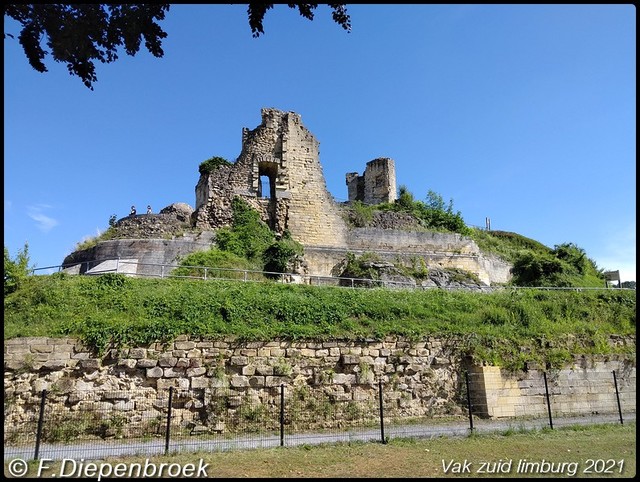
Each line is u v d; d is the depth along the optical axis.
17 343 13.41
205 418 13.94
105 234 26.94
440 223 36.72
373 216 33.53
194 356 14.57
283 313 16.64
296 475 9.38
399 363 16.70
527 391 17.55
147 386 13.91
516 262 35.38
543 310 21.50
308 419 14.79
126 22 9.01
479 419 16.42
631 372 19.59
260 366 14.99
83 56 9.21
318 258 28.66
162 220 28.16
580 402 18.28
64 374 13.49
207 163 33.75
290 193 30.73
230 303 16.31
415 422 15.68
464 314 19.48
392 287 22.22
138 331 14.43
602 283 35.19
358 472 9.66
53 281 16.75
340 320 17.12
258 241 27.92
